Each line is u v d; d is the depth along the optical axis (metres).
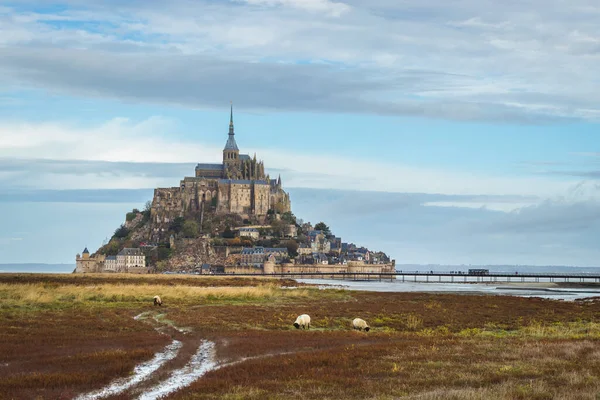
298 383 38.25
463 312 95.94
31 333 60.28
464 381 38.84
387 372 41.59
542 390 35.09
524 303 117.88
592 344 53.59
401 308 100.12
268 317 80.38
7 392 35.81
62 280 182.12
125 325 69.06
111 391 36.97
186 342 57.09
